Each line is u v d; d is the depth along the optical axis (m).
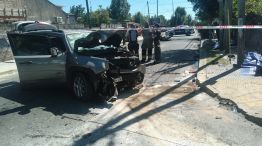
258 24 20.45
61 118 7.96
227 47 18.31
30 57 10.23
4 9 43.44
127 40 15.01
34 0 55.81
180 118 7.47
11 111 8.80
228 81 10.34
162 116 7.67
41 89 10.99
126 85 9.88
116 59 9.59
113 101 9.08
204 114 7.67
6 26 28.14
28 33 10.38
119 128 7.08
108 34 10.04
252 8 20.77
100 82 9.05
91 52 9.82
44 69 10.05
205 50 20.91
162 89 10.25
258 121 6.88
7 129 7.42
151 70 13.95
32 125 7.59
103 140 6.49
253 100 8.12
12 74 16.72
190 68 14.12
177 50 23.11
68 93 10.37
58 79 9.91
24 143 6.57
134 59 9.97
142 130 6.90
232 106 8.05
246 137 6.30
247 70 11.93
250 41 19.97
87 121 7.64
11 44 10.57
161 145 6.13
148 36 15.95
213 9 36.97
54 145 6.38
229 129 6.70
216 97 8.88
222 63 14.28
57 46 9.88
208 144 6.07
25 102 9.62
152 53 17.06
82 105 8.97
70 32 10.16
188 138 6.37
